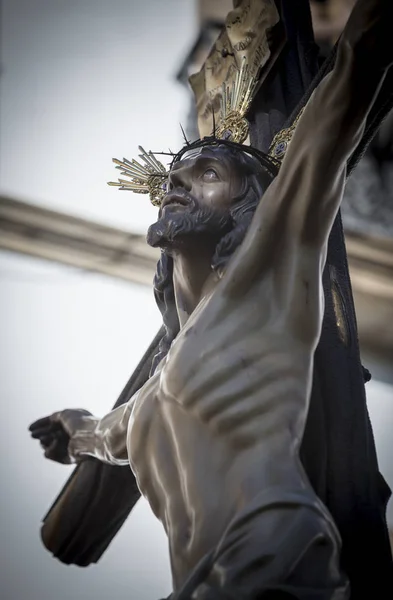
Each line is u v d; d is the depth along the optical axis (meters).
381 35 9.11
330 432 10.07
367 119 10.48
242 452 9.25
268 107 12.15
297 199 9.61
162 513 9.70
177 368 9.71
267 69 12.25
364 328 24.84
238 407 9.36
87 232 24.97
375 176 24.45
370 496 9.91
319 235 9.66
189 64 23.38
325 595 8.43
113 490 12.42
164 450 9.76
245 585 8.39
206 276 10.42
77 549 12.66
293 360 9.53
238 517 8.73
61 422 12.60
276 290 9.74
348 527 9.73
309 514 8.67
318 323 9.66
